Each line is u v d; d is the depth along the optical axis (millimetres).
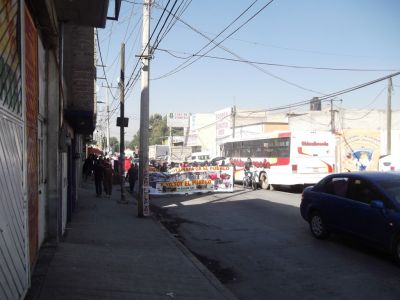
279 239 10711
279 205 16750
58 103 9133
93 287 6215
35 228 7043
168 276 7203
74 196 15297
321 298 6484
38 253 7680
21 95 5250
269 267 8297
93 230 11328
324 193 10258
